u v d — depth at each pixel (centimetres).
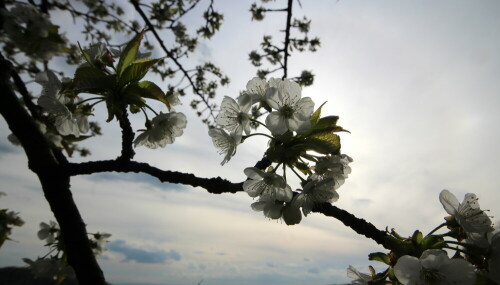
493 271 11
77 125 20
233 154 18
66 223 16
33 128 17
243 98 18
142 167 17
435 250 11
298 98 17
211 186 16
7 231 27
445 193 14
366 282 15
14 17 19
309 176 16
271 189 16
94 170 17
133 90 16
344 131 16
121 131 16
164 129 20
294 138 16
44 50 20
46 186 16
